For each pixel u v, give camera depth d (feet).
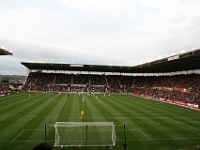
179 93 192.24
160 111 116.26
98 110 112.57
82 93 245.65
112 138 59.82
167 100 174.60
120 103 149.48
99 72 322.75
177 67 223.30
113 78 309.42
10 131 67.00
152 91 238.68
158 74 306.14
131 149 53.93
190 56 143.02
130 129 73.31
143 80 297.74
